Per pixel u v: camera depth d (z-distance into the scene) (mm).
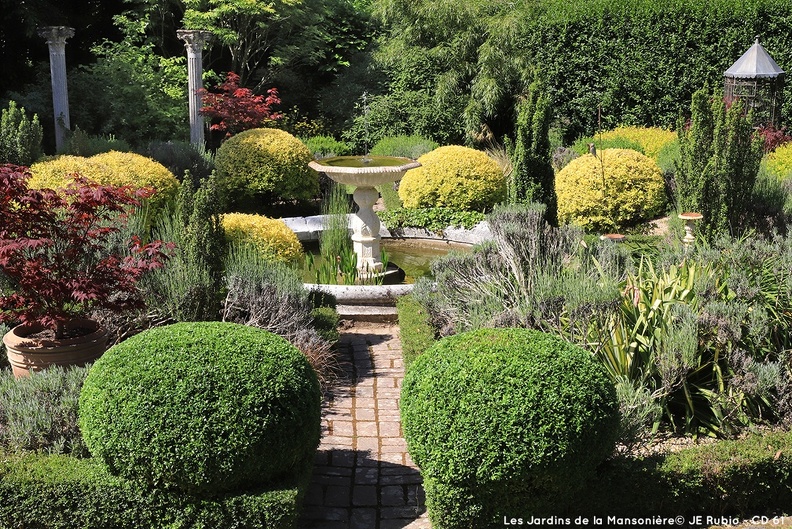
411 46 18016
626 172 11023
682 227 8281
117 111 15172
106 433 3908
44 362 5391
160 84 16484
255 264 6855
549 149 8180
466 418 3918
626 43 16172
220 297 6613
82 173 8867
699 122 7977
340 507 4430
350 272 8656
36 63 16844
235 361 4066
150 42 18078
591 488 4184
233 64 18891
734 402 5363
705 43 15469
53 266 5488
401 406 4293
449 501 4004
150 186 9617
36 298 5469
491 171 11211
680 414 5539
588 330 5492
